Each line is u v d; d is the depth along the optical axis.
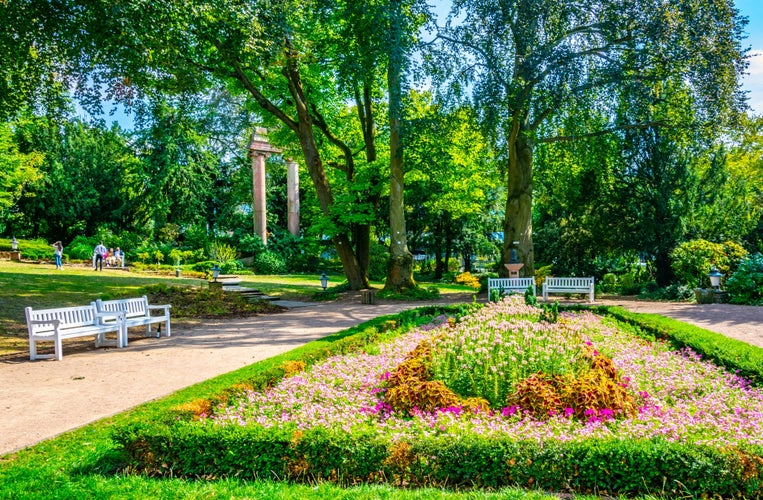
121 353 8.95
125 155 40.25
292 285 24.50
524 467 3.59
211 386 5.63
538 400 4.85
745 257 16.95
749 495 3.31
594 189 21.02
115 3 9.69
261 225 35.66
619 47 16.58
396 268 19.05
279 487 3.47
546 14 16.19
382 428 4.61
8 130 25.66
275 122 21.83
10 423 5.00
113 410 5.40
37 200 37.41
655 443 3.63
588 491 3.51
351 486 3.58
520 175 18.86
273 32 12.74
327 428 4.25
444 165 18.97
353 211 19.95
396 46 15.83
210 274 27.05
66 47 12.21
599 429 4.42
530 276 18.89
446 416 4.73
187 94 15.83
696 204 19.56
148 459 3.92
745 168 23.11
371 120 21.56
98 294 16.59
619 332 9.57
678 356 7.45
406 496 3.26
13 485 3.47
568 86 15.95
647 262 22.23
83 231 39.28
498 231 37.41
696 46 15.11
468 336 6.29
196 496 3.31
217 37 13.89
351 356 7.68
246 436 3.88
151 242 36.00
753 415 4.78
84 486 3.48
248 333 11.19
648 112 16.50
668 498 3.36
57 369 7.60
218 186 42.62
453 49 17.47
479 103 16.56
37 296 15.42
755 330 9.89
